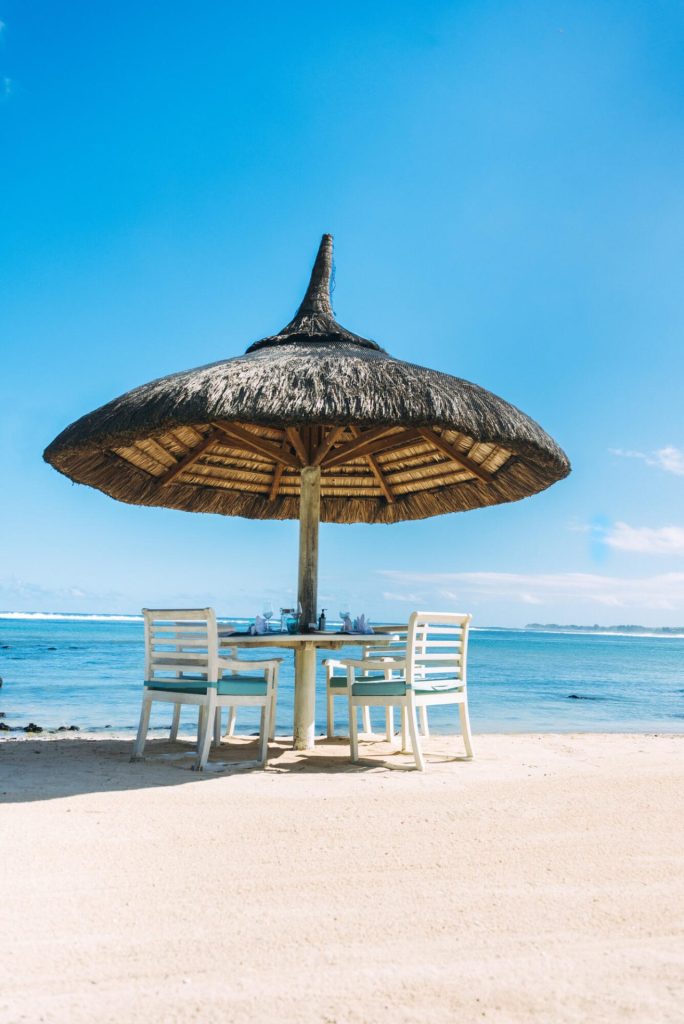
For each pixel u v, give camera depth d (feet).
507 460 20.65
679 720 36.81
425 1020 5.53
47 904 7.73
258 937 7.04
